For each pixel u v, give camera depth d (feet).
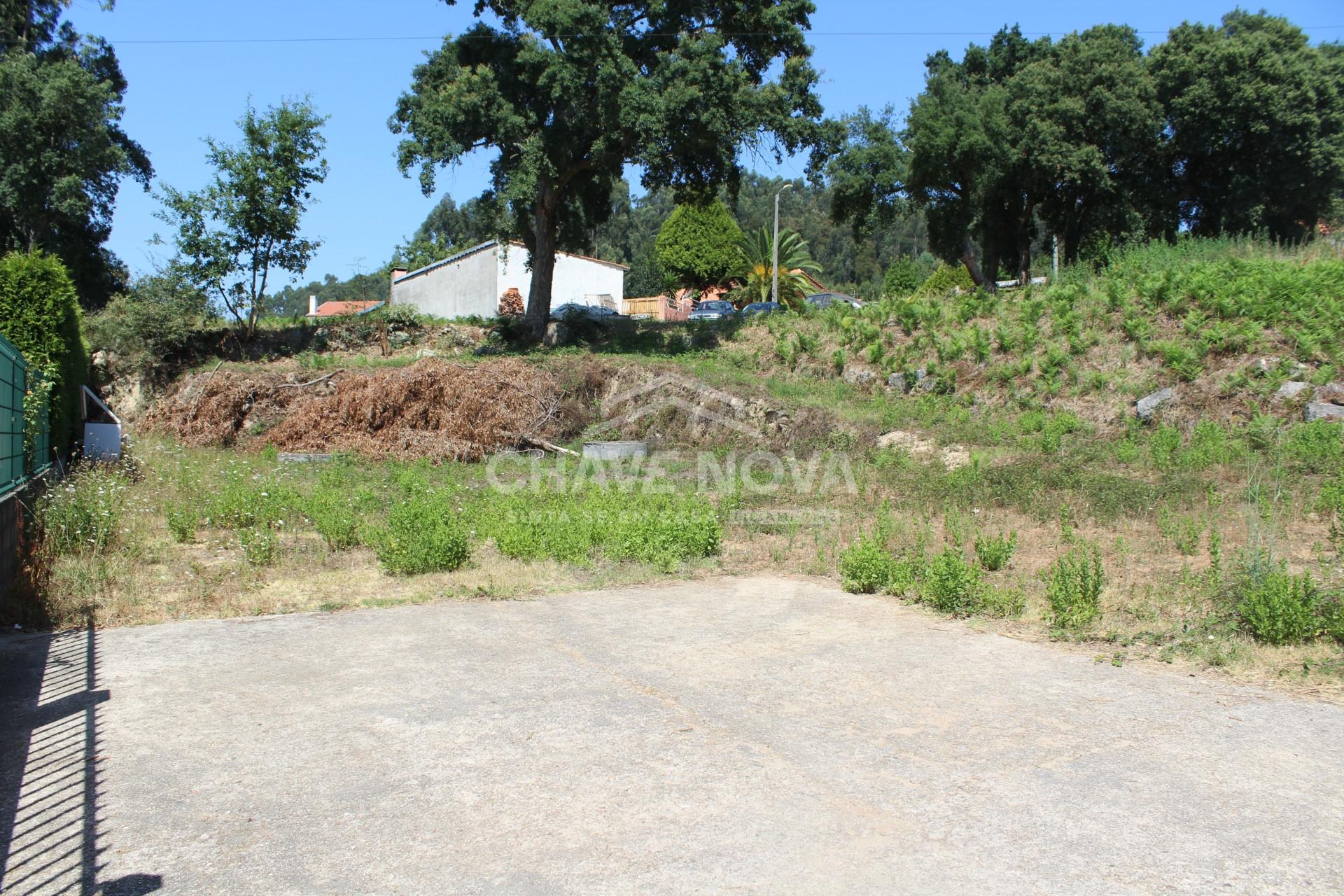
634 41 77.82
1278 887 10.31
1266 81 86.99
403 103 80.33
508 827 11.86
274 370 69.05
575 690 17.37
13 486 27.99
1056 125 88.12
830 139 77.56
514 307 115.65
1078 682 17.83
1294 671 18.04
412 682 17.89
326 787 13.10
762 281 154.51
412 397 58.65
